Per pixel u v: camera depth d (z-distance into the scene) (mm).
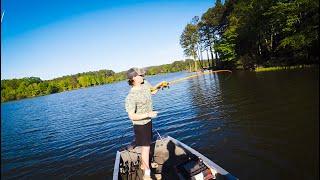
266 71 37312
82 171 10312
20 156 14383
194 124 13938
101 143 13898
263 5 39969
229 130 11664
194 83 42250
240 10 47000
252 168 7906
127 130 15938
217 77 46812
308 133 9703
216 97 21797
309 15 32500
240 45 52688
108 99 44312
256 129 11164
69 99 63562
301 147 8664
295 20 33156
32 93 133000
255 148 9219
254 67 45000
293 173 7254
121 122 18812
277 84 22391
